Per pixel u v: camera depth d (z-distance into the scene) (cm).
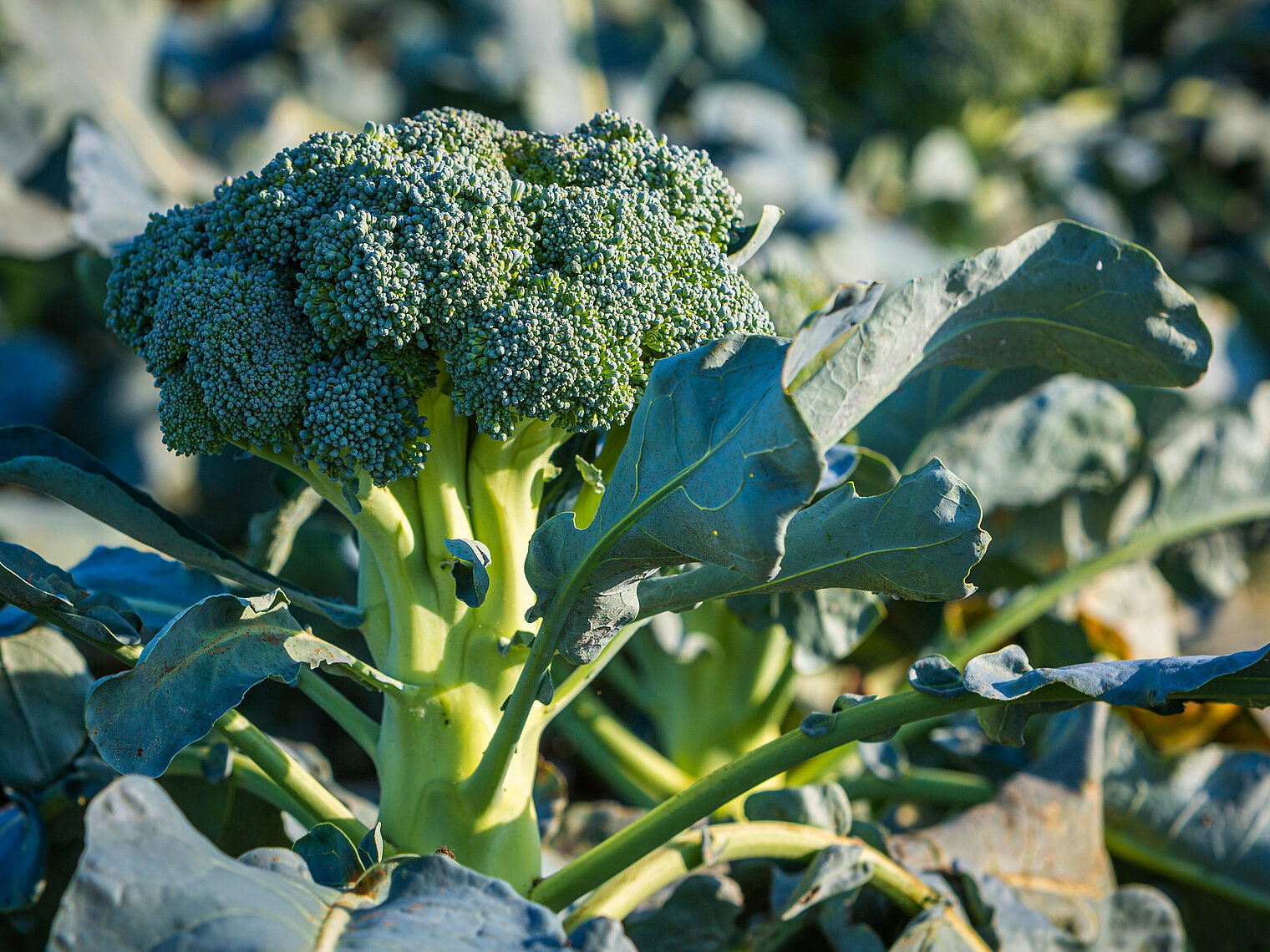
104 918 52
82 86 112
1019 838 68
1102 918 68
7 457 61
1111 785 71
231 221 58
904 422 77
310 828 60
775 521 53
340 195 57
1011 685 57
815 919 64
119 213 75
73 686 65
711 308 58
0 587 57
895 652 85
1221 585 83
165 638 55
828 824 64
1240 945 70
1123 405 77
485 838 59
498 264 57
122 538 96
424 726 59
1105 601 80
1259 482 79
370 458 57
